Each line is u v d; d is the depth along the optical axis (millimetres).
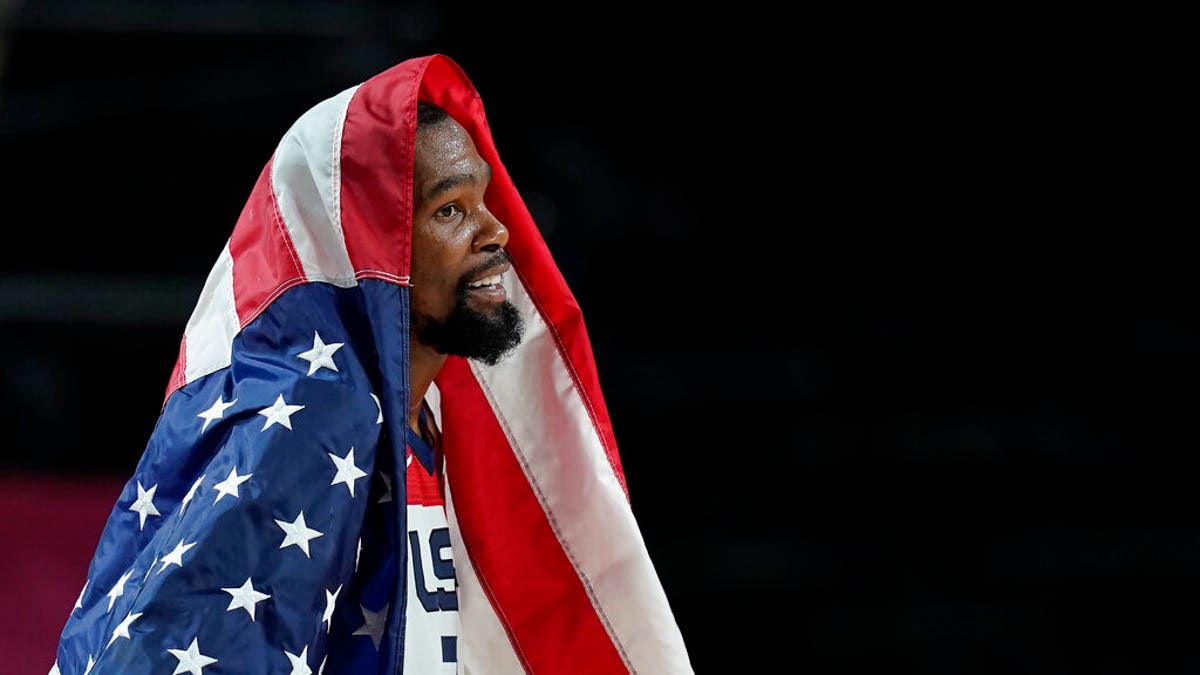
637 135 32219
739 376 31688
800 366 31828
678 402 31422
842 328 32250
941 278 32469
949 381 31859
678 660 9734
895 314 32375
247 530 7469
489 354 9102
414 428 9773
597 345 31781
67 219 31672
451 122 9008
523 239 9914
